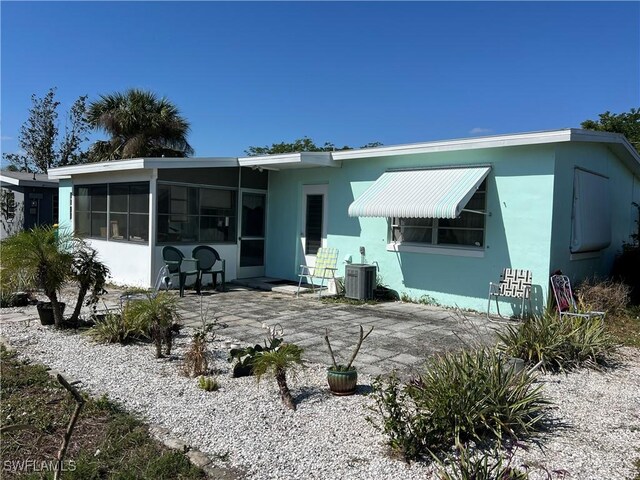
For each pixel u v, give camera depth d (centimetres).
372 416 452
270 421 440
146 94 2219
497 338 682
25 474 344
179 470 354
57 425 425
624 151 1128
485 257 959
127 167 1160
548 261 878
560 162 895
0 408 459
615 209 1207
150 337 719
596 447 400
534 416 448
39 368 573
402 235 1096
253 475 350
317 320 882
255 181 1370
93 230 1368
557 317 697
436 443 388
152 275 1159
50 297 777
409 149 1036
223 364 611
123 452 381
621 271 1148
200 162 1198
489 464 360
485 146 922
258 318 895
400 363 626
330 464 365
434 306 1026
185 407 470
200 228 1253
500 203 938
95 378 552
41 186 2002
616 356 679
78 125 3167
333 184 1226
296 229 1322
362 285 1073
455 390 414
